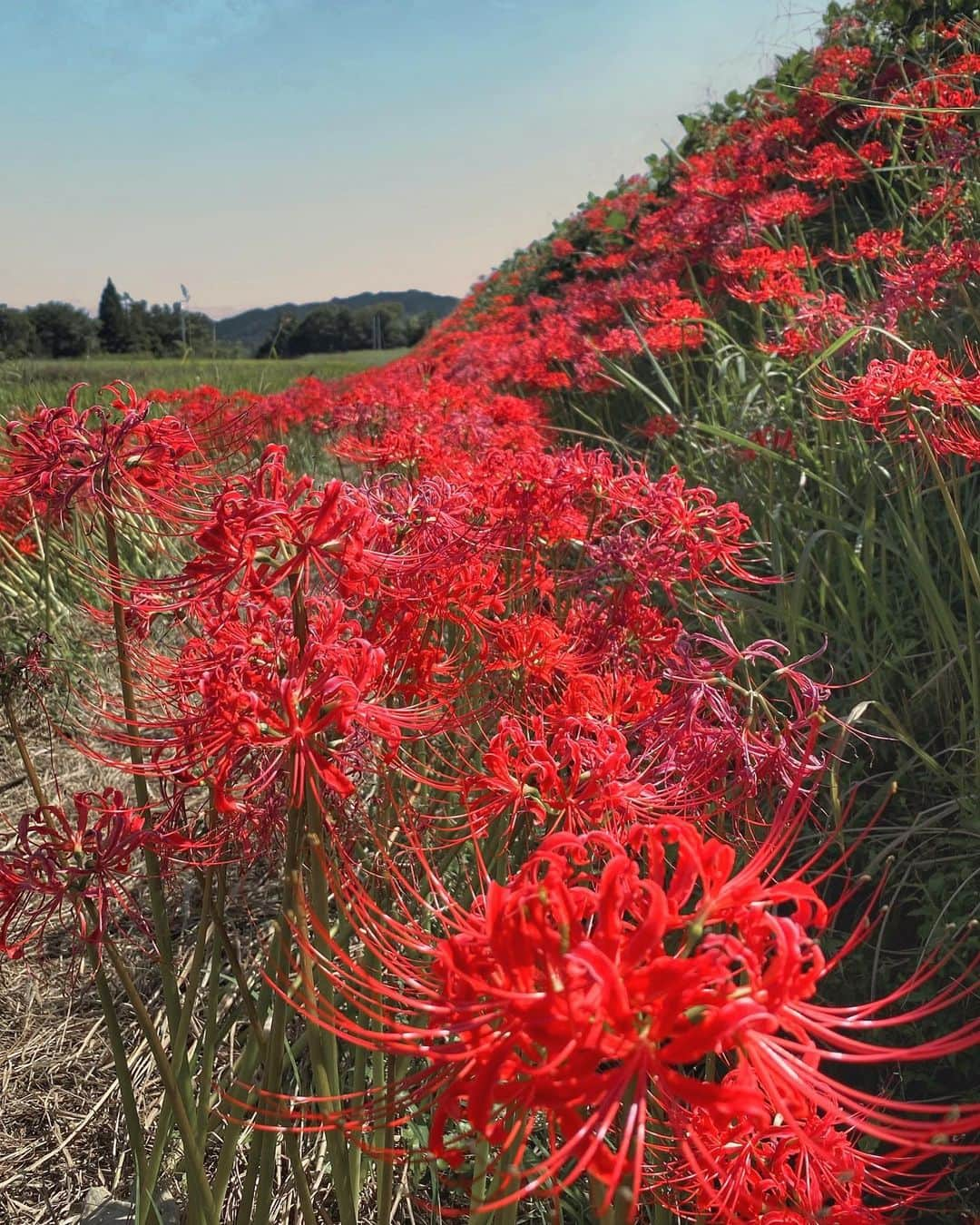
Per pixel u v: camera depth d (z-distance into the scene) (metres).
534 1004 0.94
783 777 1.90
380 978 1.99
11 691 1.96
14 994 3.24
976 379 2.42
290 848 1.52
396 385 6.18
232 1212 2.47
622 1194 0.93
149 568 4.10
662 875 1.07
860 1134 2.03
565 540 2.68
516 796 1.59
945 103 5.64
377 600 2.07
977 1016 2.45
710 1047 0.91
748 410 4.90
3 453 1.81
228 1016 2.92
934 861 2.69
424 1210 2.38
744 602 3.36
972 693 2.81
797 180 6.63
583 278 9.92
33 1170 2.70
